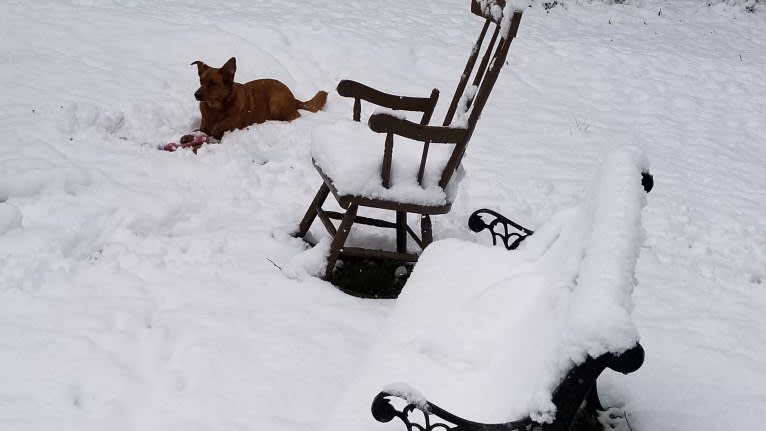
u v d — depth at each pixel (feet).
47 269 11.60
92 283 11.53
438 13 28.45
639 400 10.12
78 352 9.91
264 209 14.40
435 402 7.68
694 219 15.79
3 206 12.59
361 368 8.75
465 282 9.78
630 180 8.48
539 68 24.44
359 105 12.93
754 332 11.81
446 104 20.98
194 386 9.59
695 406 10.01
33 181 13.64
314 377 9.91
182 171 15.19
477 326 8.70
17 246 11.94
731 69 26.03
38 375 9.43
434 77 22.90
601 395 10.22
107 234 12.77
